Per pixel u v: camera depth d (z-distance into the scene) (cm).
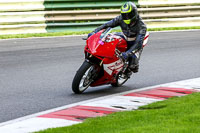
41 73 3419
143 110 2142
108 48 2633
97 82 2753
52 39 5388
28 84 3003
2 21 5525
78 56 4256
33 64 3800
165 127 1739
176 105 2208
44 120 2056
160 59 4150
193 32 6247
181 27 6725
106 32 2708
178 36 5809
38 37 5531
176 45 5041
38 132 1773
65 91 2805
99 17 6172
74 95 2689
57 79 3197
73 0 6012
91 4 6141
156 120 1880
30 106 2397
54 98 2597
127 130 1697
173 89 2833
